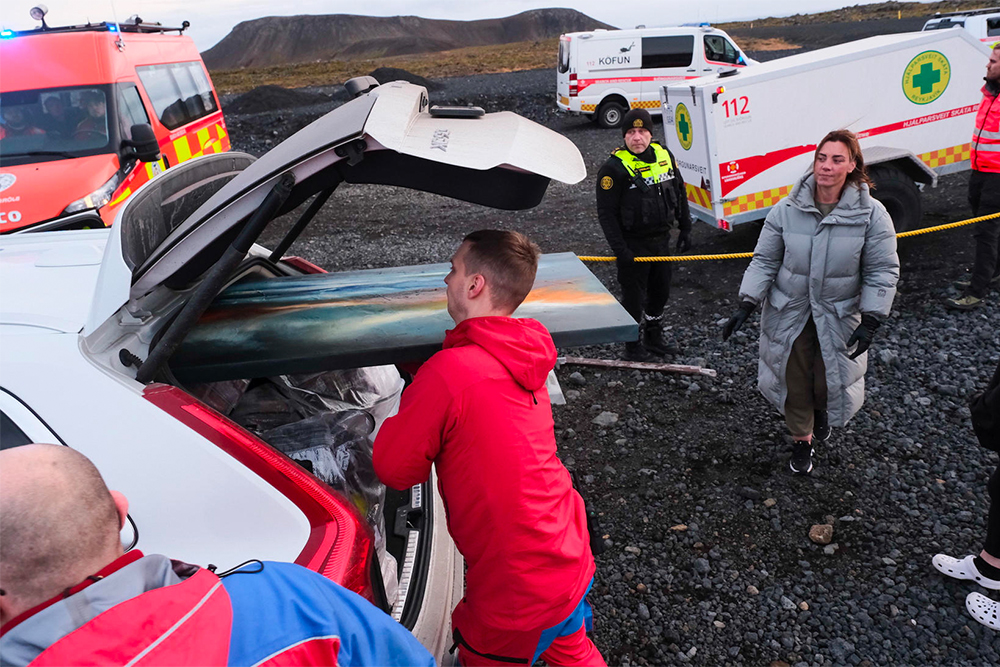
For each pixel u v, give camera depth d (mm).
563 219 9188
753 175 5914
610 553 3098
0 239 2729
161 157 7613
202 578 984
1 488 902
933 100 5926
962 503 3234
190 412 1732
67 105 6688
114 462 1680
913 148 6043
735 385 4457
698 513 3314
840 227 3057
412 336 2287
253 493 1671
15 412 1688
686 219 4773
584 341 2340
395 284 2898
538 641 1804
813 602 2760
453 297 1827
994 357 4496
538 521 1706
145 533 1664
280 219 10266
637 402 4352
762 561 2988
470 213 9914
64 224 5910
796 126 5832
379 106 1785
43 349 1766
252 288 2895
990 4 63969
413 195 11422
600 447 3908
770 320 3363
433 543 2271
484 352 1728
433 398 1680
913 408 4020
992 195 4895
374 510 2346
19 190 5969
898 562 2924
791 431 3424
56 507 909
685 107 6047
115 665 847
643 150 4457
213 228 1870
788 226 3186
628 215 4500
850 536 3090
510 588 1731
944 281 5699
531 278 1815
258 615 995
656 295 4770
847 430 3865
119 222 2133
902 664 2459
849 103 5824
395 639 1128
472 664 1886
